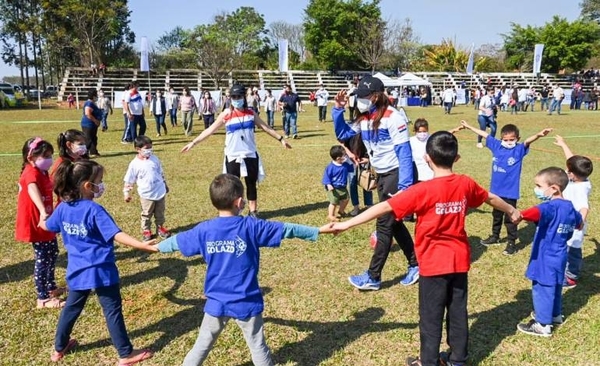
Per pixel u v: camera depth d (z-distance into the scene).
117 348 3.48
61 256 5.56
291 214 7.26
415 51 54.38
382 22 49.50
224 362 3.54
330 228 3.15
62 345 3.58
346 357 3.61
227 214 3.09
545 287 3.79
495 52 61.97
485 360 3.55
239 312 2.99
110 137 15.95
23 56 50.25
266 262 5.36
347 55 47.03
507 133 5.59
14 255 5.54
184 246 3.05
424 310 3.23
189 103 16.33
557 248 3.75
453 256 3.15
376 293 4.63
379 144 4.53
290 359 3.58
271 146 14.02
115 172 9.98
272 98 19.47
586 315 4.19
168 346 3.75
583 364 3.50
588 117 24.72
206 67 42.84
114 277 3.43
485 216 7.00
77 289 3.38
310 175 9.93
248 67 51.22
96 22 43.88
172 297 4.57
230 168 6.54
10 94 34.41
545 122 22.00
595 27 48.44
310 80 43.34
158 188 5.93
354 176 6.97
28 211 4.16
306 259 5.45
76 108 31.61
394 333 3.92
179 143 14.55
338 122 5.13
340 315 4.22
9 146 13.61
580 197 4.40
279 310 4.31
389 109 4.45
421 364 3.27
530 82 45.03
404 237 4.70
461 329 3.26
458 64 52.69
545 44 48.75
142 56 32.00
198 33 50.12
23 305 4.41
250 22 53.22
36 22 45.25
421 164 6.25
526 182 9.16
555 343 3.76
